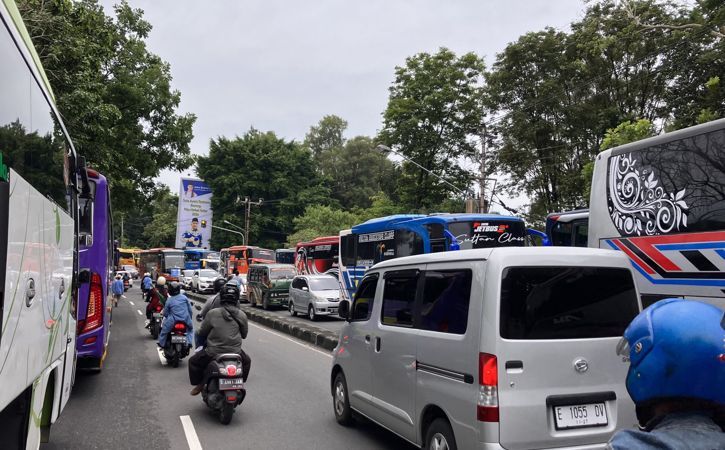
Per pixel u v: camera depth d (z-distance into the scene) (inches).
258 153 2556.6
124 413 283.0
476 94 1387.8
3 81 112.5
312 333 563.5
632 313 172.1
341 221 2064.5
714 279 273.1
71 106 555.5
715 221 273.0
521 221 596.7
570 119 1119.6
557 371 158.9
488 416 152.6
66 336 201.9
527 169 1166.3
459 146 1453.0
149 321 559.5
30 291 130.4
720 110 812.6
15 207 115.4
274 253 1678.2
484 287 163.0
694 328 48.7
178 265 1809.8
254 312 874.1
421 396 185.8
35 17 495.2
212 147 2561.5
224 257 1803.6
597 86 1095.0
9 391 111.3
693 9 911.0
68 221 205.0
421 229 624.7
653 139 311.7
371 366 225.9
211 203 2502.5
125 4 946.7
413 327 197.0
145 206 1075.3
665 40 957.2
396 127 1467.8
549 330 160.7
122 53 935.7
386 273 227.5
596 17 1047.0
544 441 154.4
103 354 344.2
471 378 159.9
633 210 319.6
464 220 585.6
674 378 48.6
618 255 175.5
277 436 243.8
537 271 164.2
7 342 108.6
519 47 1164.5
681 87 969.5
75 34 546.9
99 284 341.4
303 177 2618.1
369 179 3031.5
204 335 276.1
